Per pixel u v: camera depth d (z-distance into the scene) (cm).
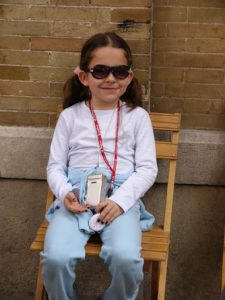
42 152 129
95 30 122
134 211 107
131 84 114
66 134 113
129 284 100
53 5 121
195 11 127
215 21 127
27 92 127
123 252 97
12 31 123
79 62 120
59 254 97
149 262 117
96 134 110
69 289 101
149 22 120
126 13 120
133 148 112
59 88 126
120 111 112
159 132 129
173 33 129
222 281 116
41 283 115
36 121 129
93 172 108
